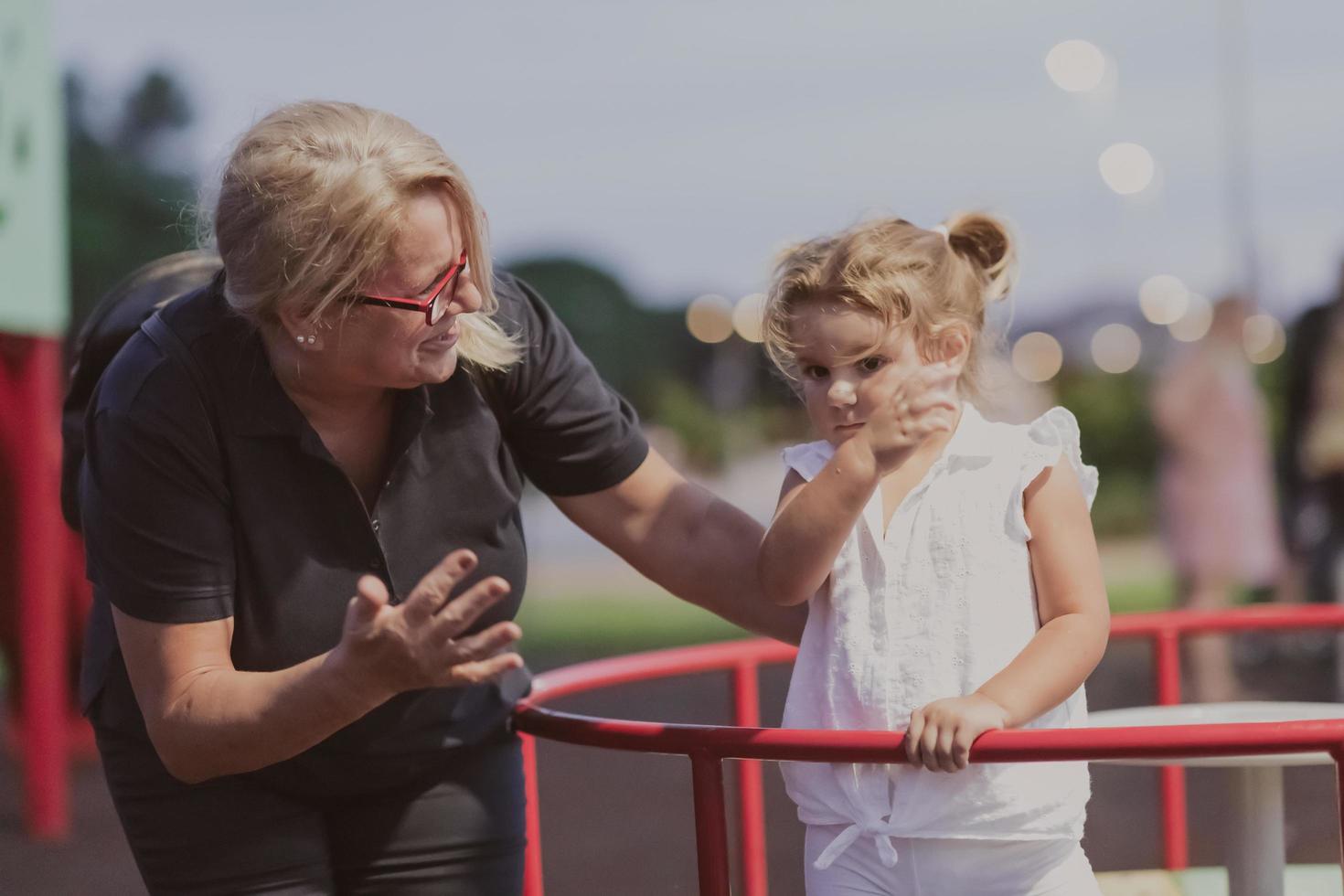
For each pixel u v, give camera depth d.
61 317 5.32
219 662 1.95
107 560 1.95
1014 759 1.72
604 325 22.86
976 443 2.12
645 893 4.35
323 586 2.02
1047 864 2.02
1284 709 2.71
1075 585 2.05
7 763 6.61
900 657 2.06
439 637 1.67
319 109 1.94
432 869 2.18
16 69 5.05
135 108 21.50
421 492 2.06
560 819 5.47
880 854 2.00
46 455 5.33
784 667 8.51
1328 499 7.72
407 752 2.12
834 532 1.98
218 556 1.96
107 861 4.89
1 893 4.49
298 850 2.10
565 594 14.07
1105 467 17.08
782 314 2.11
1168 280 19.00
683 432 19.41
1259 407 7.85
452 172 1.89
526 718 2.18
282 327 1.92
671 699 8.04
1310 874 2.70
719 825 1.87
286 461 1.98
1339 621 2.82
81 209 20.03
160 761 2.08
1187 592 7.77
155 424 1.93
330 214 1.81
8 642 5.82
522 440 2.27
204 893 2.08
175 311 2.05
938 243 2.18
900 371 2.05
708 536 2.37
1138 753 1.67
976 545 2.07
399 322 1.86
